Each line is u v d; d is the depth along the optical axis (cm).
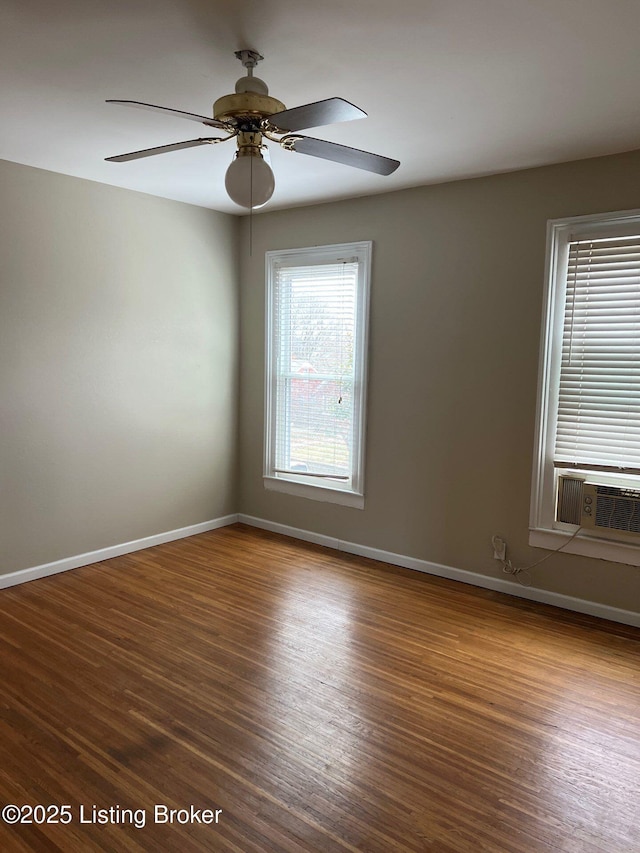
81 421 388
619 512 324
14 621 319
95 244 384
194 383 457
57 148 315
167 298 431
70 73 227
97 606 339
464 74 221
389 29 191
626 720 244
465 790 203
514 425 355
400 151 308
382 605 347
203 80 233
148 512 437
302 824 187
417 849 178
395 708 248
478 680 271
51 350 369
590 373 330
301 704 250
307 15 183
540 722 241
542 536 349
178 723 235
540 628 322
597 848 180
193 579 380
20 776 205
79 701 249
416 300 386
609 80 224
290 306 453
